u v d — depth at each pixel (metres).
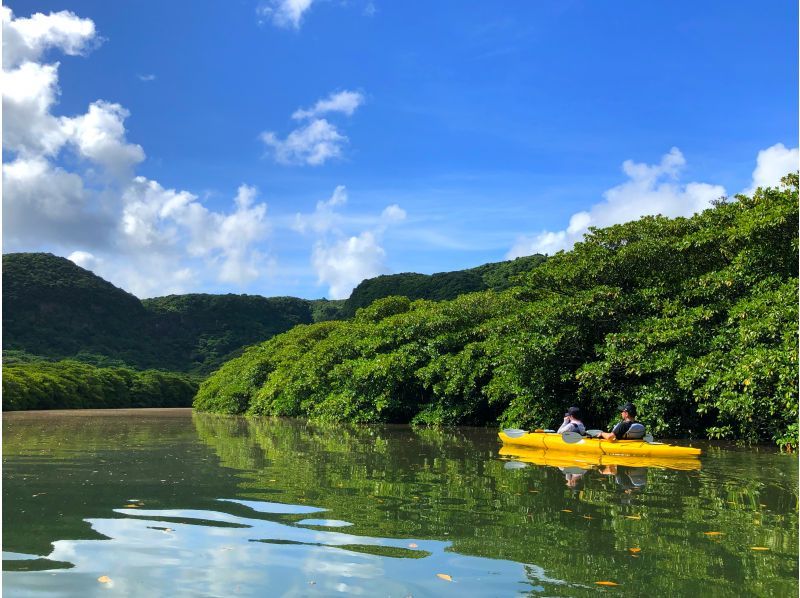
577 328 14.44
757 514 5.43
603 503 5.94
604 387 14.34
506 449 11.61
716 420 13.60
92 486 7.05
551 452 10.99
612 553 4.17
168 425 21.58
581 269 15.01
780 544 4.41
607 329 14.80
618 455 10.40
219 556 4.11
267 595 3.36
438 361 19.69
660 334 12.84
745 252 12.84
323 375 25.98
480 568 3.84
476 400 19.19
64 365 62.47
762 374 10.91
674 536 4.64
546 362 15.22
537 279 16.62
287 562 3.97
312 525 5.00
